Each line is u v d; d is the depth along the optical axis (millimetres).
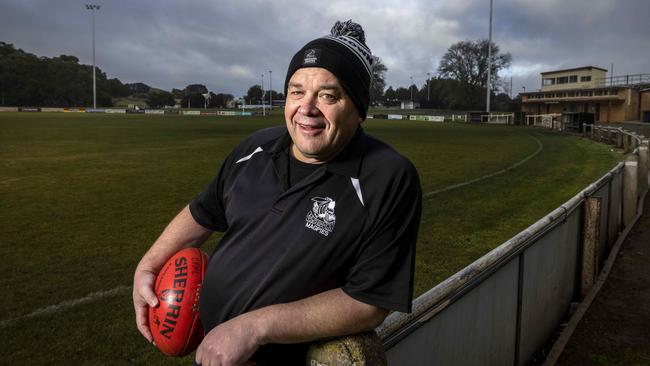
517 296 2768
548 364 3189
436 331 1860
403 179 1301
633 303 4266
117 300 4016
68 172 11219
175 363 3100
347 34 1479
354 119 1347
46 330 3486
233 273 1368
